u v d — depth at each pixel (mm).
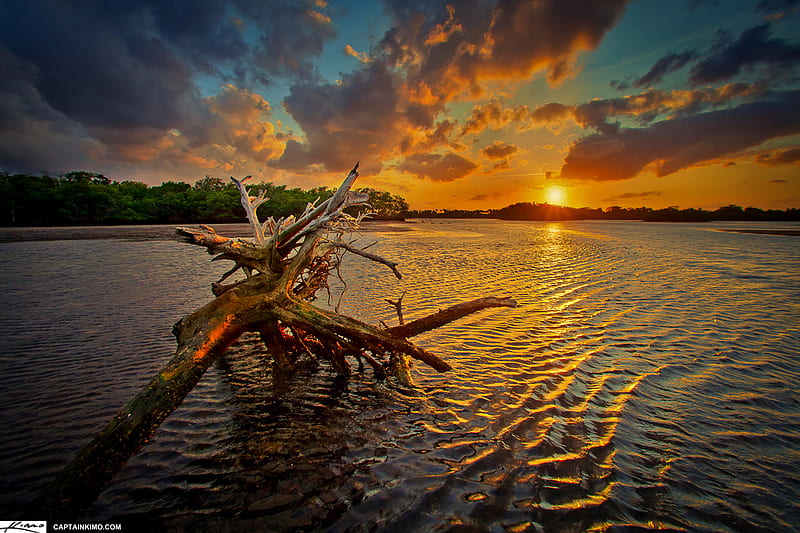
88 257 27297
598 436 5703
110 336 9914
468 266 24016
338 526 3967
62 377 7449
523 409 6496
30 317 11641
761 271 22266
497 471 4871
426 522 4008
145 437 4688
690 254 31656
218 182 143625
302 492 4488
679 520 4113
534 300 14672
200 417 6223
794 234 62219
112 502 4316
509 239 50188
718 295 15648
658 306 13812
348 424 6035
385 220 152750
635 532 3932
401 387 7430
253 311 6805
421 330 8453
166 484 4625
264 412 6410
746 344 9758
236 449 5340
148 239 43938
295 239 7508
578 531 3932
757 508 4320
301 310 7039
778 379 7715
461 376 7887
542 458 5148
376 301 14016
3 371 7688
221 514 4145
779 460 5203
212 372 8156
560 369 8180
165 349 9000
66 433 5578
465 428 5918
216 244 6883
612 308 13500
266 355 9211
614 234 63094
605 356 8945
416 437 5656
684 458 5203
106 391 6895
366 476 4773
